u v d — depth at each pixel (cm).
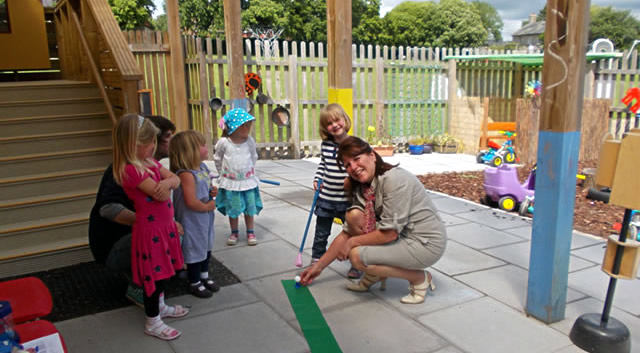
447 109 1116
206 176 341
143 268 278
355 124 1039
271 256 420
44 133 538
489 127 1052
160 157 337
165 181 279
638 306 326
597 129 946
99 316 313
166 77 904
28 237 414
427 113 1100
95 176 493
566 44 264
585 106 920
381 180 306
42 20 770
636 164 240
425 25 6075
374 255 312
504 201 578
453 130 1104
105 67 565
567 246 292
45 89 579
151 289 277
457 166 891
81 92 600
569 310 319
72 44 690
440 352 269
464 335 287
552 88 274
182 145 319
